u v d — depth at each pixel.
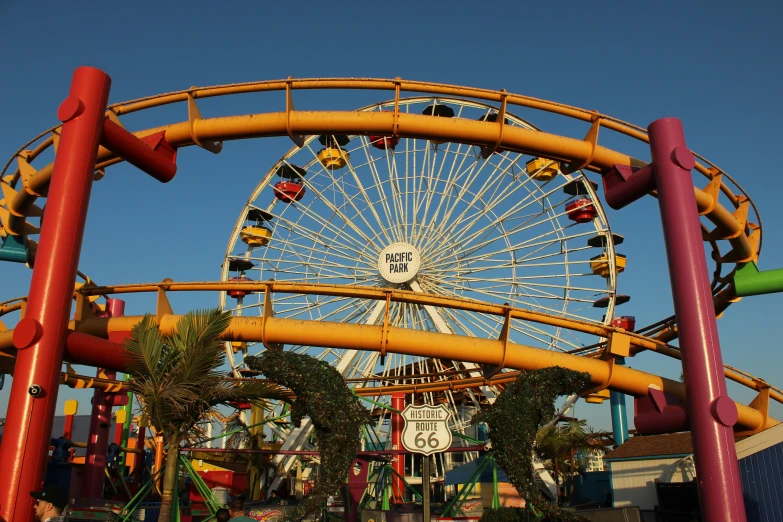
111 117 20.80
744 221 24.17
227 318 17.75
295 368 15.30
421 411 13.54
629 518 17.92
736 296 26.31
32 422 15.32
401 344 20.45
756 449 20.17
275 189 45.62
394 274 41.50
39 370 15.71
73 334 18.03
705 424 16.25
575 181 44.06
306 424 38.06
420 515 20.02
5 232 26.03
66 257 16.62
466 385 30.81
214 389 17.02
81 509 22.91
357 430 15.05
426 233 43.06
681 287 17.42
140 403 19.12
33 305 16.14
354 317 42.50
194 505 30.45
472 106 42.31
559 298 41.59
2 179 25.36
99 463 31.27
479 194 43.00
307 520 17.38
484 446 22.12
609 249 42.22
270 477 42.75
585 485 46.19
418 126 20.41
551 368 16.31
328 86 20.94
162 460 34.03
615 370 20.94
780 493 19.44
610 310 41.81
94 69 18.12
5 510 14.57
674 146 18.55
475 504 24.70
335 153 44.38
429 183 43.50
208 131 20.62
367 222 43.44
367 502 29.09
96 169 22.88
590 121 21.17
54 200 16.92
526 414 15.56
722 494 15.66
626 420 44.75
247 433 40.69
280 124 20.48
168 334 20.31
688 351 16.94
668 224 18.11
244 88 20.84
